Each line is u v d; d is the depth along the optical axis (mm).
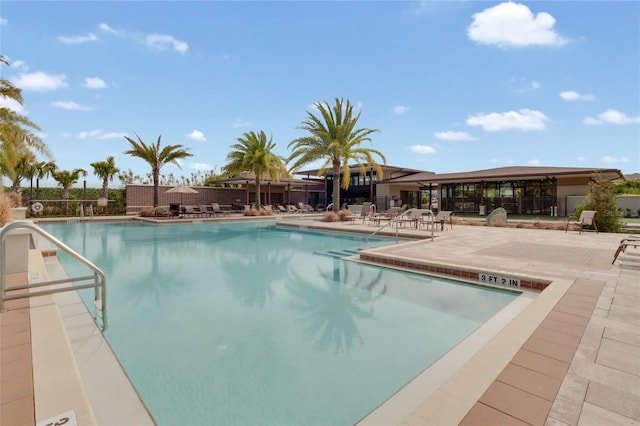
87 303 5215
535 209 23266
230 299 5660
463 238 11453
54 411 2150
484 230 14391
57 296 5309
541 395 2336
